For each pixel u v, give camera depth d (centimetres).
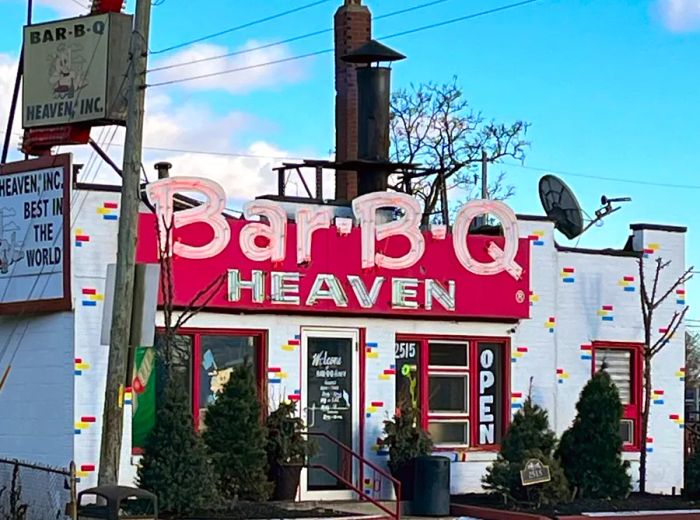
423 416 2248
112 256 1980
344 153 2945
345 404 2184
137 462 1962
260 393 2105
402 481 2134
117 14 2189
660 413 2500
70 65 2212
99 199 1977
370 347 2203
